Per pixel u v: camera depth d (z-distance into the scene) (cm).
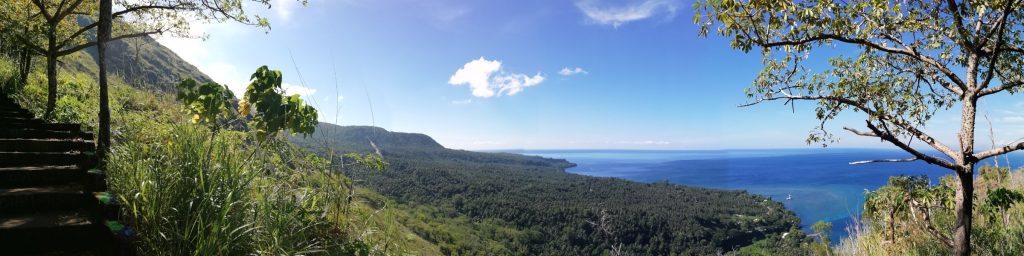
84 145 468
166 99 885
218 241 257
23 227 257
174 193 290
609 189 15375
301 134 548
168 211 282
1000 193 652
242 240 280
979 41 420
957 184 445
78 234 271
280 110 516
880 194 717
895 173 12825
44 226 262
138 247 258
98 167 373
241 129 508
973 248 636
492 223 8525
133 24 1029
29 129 507
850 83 508
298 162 464
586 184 16300
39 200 301
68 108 822
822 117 513
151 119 582
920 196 619
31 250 258
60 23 1095
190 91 533
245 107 529
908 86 517
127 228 247
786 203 15212
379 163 471
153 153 364
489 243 4822
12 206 292
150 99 862
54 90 810
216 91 525
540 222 9550
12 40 941
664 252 9000
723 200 14338
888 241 694
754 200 14362
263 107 516
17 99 877
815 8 405
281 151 469
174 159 338
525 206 10300
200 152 335
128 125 555
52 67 832
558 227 9475
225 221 275
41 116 768
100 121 458
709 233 9725
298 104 546
